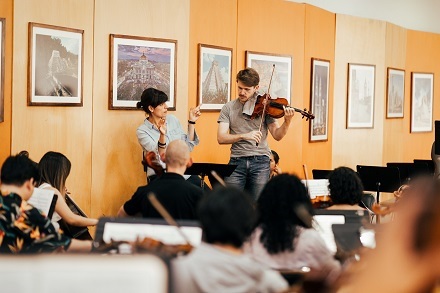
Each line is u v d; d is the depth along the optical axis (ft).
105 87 23.53
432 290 4.01
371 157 42.24
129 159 24.44
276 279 8.83
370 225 12.26
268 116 24.40
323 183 20.03
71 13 22.11
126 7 24.20
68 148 22.17
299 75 34.40
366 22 40.68
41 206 14.46
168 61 25.93
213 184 22.30
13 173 12.75
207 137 28.37
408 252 3.96
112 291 4.23
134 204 15.23
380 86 42.65
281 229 11.85
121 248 10.53
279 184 12.04
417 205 3.99
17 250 12.09
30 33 20.51
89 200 23.04
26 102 20.52
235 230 8.70
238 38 30.04
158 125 22.80
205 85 27.99
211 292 8.30
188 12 26.86
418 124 48.16
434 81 49.44
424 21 49.47
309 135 35.55
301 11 34.17
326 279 6.51
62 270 4.23
